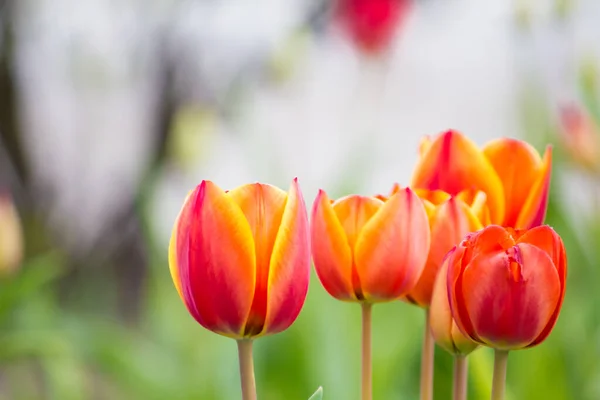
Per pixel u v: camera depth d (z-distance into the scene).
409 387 1.24
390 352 1.43
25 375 2.10
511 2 2.04
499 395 0.75
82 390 1.79
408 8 2.57
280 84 2.61
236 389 1.32
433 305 0.78
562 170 1.82
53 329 1.82
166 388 1.74
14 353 1.63
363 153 2.43
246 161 2.65
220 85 2.68
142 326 2.51
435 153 0.82
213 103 2.63
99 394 2.04
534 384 1.40
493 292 0.73
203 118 2.48
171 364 1.80
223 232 0.74
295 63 2.60
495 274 0.73
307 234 0.75
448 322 0.77
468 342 0.77
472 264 0.74
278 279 0.74
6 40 2.72
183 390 1.72
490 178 0.81
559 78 2.04
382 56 2.59
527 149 0.82
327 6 2.68
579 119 1.77
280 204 0.75
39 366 2.11
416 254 0.78
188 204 0.75
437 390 1.22
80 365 1.79
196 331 2.01
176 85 2.62
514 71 2.09
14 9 2.71
